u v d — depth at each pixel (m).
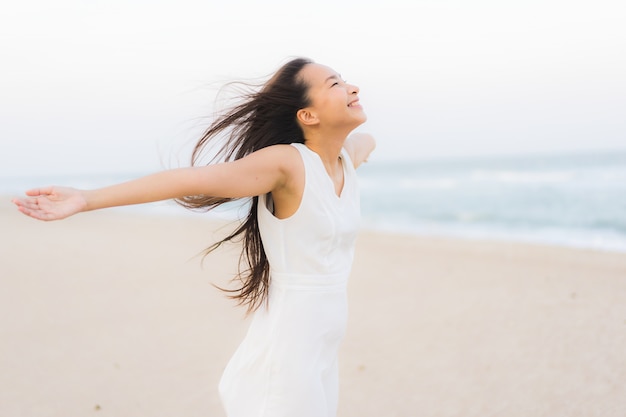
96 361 4.80
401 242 11.74
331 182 1.99
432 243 11.35
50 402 3.96
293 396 1.93
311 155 1.95
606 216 17.22
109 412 3.79
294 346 1.95
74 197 1.60
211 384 4.25
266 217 2.00
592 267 7.74
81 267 9.37
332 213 1.96
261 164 1.83
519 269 7.89
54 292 7.48
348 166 2.14
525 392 3.83
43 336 5.54
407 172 48.62
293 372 1.94
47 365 4.72
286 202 1.97
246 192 1.84
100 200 1.63
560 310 5.65
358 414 3.66
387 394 3.96
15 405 3.91
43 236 13.92
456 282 7.32
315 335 1.97
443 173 43.94
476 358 4.52
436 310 6.02
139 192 1.68
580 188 24.69
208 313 6.31
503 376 4.12
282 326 1.97
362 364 4.57
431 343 4.96
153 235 13.88
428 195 29.41
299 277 1.97
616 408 3.49
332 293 2.02
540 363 4.31
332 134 2.00
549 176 31.95
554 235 14.64
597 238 13.58
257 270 2.14
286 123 2.03
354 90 1.99
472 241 11.55
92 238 13.38
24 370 4.61
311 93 1.94
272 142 2.06
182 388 4.19
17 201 1.54
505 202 23.23
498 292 6.59
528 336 4.94
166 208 25.03
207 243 12.07
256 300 2.18
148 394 4.09
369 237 12.85
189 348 5.12
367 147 2.54
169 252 10.88
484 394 3.85
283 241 1.97
